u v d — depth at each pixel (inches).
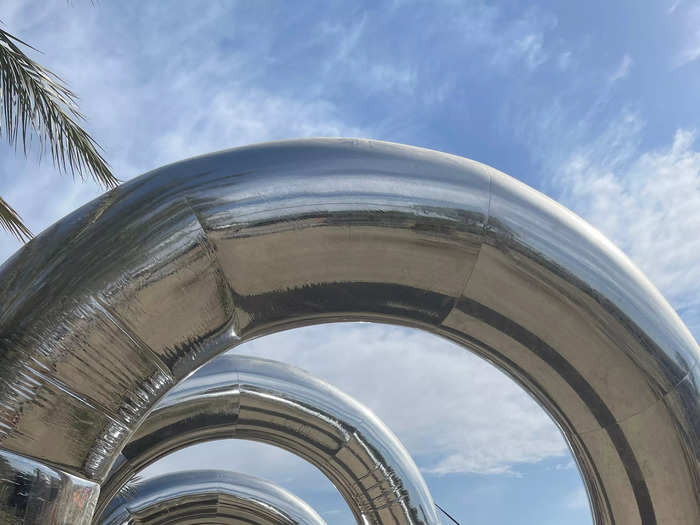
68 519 114.3
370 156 129.2
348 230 124.6
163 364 123.1
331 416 234.4
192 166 127.3
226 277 124.0
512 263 128.0
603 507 138.9
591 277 129.0
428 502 246.4
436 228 126.0
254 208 123.0
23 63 303.0
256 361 231.9
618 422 133.4
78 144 323.6
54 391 114.9
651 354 130.0
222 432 225.3
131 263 118.6
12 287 119.4
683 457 130.6
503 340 137.2
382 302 134.0
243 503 309.1
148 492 300.0
